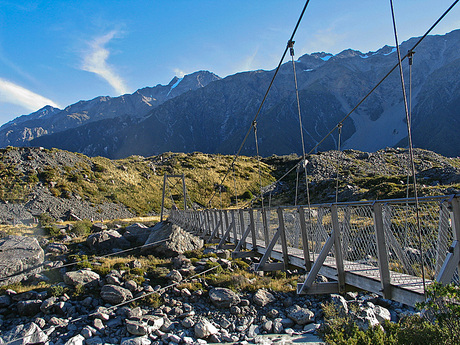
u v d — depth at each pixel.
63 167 54.31
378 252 5.48
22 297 18.94
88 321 17.16
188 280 21.55
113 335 16.28
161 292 20.08
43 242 28.59
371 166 63.06
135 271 22.47
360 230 6.25
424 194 31.80
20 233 31.41
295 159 78.94
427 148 189.75
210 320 17.80
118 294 19.02
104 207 47.12
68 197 45.78
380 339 8.56
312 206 7.78
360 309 16.91
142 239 30.73
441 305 5.01
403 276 5.60
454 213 4.36
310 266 7.80
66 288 19.69
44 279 21.23
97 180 54.50
